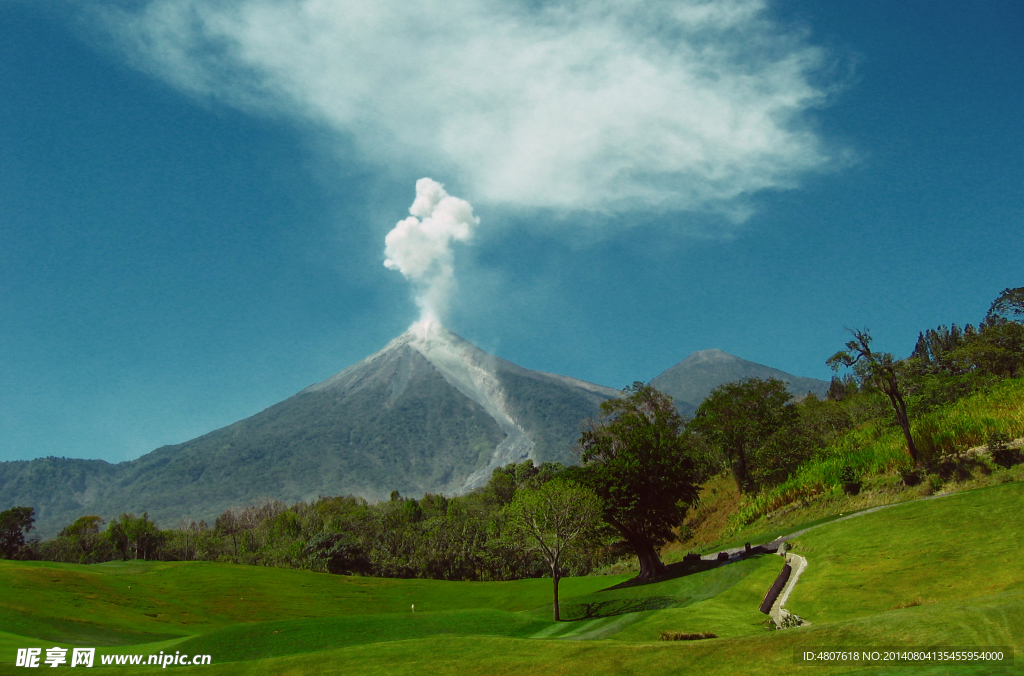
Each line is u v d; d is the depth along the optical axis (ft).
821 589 88.94
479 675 71.92
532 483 422.41
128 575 287.69
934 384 204.44
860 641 55.83
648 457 173.99
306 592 276.41
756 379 256.32
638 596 135.64
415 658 81.30
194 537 509.76
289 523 483.10
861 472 155.02
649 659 65.98
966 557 84.07
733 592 110.42
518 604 218.79
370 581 307.37
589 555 269.85
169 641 140.26
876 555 94.58
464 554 349.82
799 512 166.09
